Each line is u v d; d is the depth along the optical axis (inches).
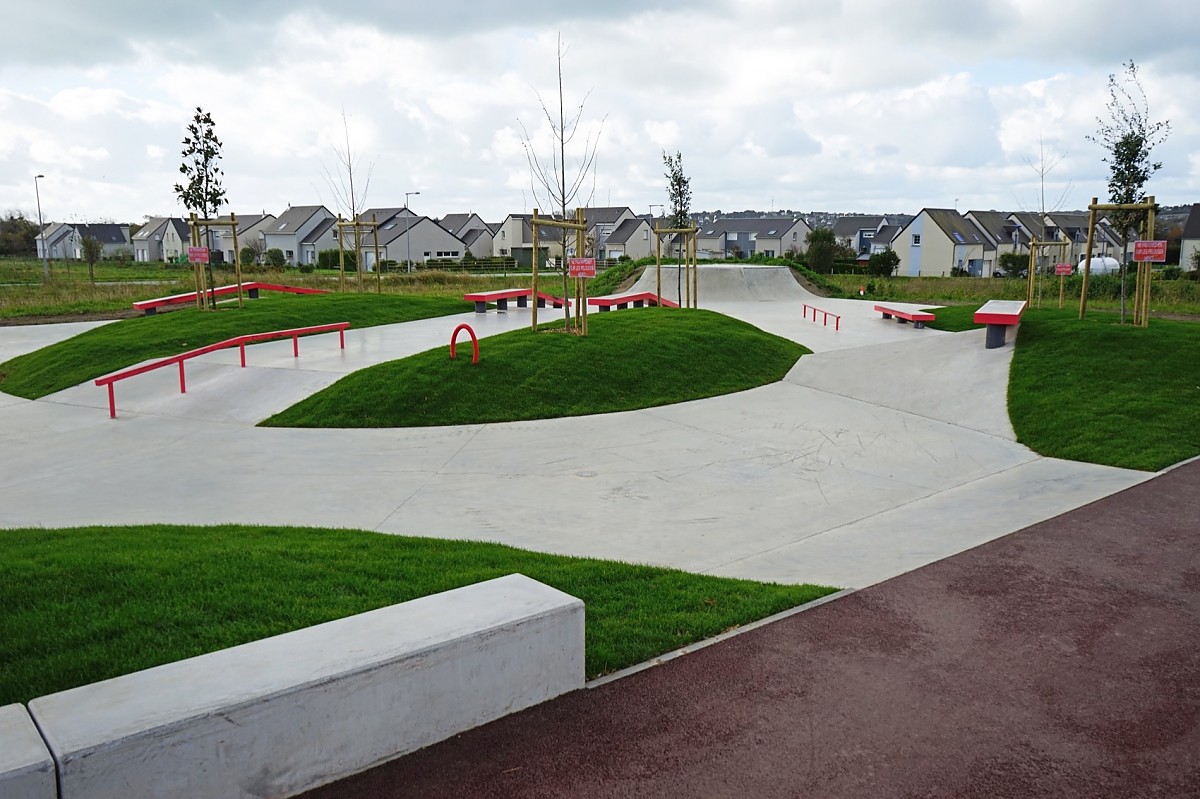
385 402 472.7
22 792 104.7
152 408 490.6
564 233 724.7
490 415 465.4
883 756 140.6
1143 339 518.3
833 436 427.5
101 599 177.5
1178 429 378.3
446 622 149.1
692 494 328.2
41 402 521.0
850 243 3265.3
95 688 125.9
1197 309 1037.8
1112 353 501.7
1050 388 462.3
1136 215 597.0
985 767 137.8
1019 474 344.5
